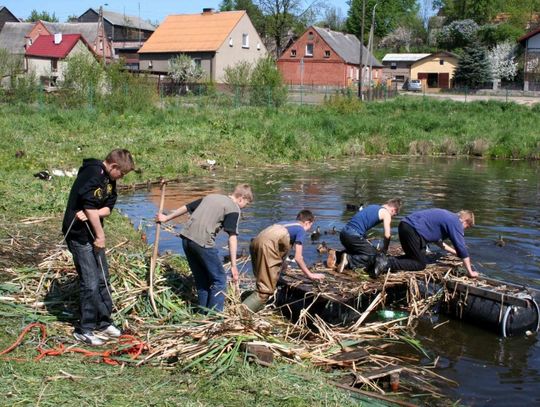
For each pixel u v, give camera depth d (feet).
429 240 27.73
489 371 21.24
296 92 182.29
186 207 22.71
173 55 194.80
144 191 51.21
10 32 227.61
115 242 31.73
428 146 89.40
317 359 19.93
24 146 60.75
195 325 20.25
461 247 26.96
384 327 24.58
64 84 103.76
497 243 36.01
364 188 56.03
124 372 17.39
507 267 31.63
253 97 124.36
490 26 269.85
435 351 22.76
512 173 69.62
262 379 17.43
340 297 24.68
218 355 18.39
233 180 58.75
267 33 274.77
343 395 17.35
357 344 22.81
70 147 63.21
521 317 24.77
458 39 281.54
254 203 47.01
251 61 204.13
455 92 199.62
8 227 31.42
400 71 265.13
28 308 20.94
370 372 19.69
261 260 23.65
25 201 38.37
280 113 107.86
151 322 20.99
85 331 19.31
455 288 26.32
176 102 119.65
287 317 25.38
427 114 116.06
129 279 23.47
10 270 23.91
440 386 19.93
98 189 18.79
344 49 220.64
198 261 22.04
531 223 42.04
